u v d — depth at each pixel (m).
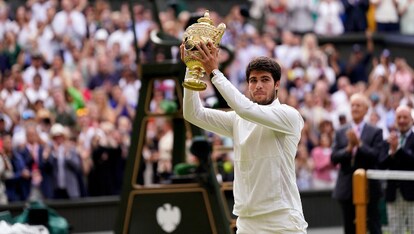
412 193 21.89
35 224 22.81
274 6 50.75
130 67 41.50
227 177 24.78
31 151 31.64
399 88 43.66
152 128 34.69
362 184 21.69
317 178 34.72
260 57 14.62
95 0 48.91
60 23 43.00
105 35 43.22
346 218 23.75
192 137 21.62
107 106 36.81
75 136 34.97
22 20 42.97
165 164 33.00
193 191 21.36
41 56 39.81
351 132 23.05
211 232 21.22
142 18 44.25
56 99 35.47
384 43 51.91
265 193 14.26
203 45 14.09
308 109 39.88
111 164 32.94
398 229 22.12
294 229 14.26
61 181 31.88
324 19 51.62
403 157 22.98
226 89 14.01
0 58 41.66
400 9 52.28
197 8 52.88
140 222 21.67
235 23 46.78
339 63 46.56
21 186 31.19
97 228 31.64
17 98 36.34
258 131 14.34
